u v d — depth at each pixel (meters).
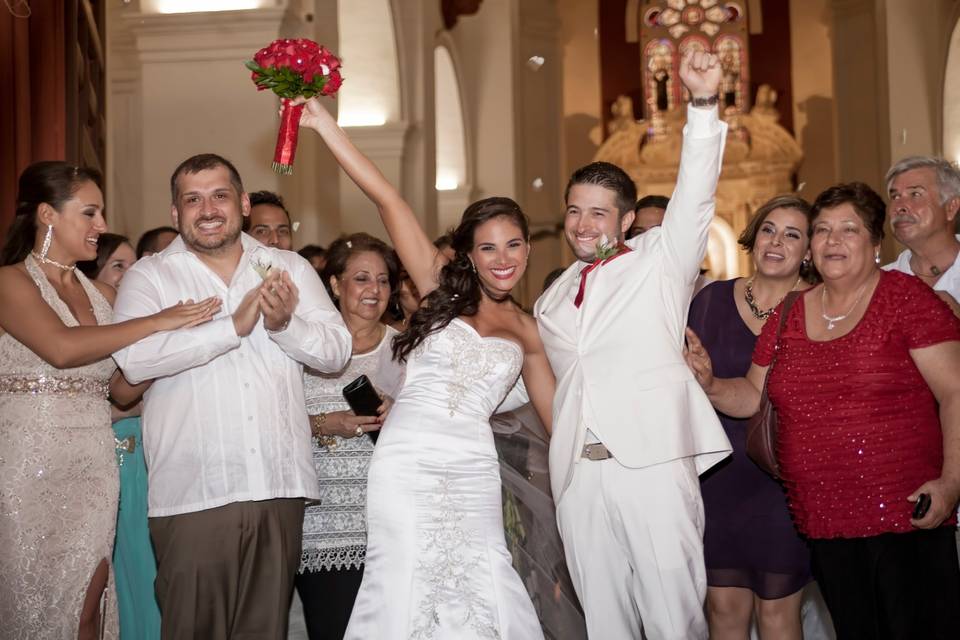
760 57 22.08
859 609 3.51
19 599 3.63
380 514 3.64
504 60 17.30
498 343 3.74
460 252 3.81
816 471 3.52
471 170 17.09
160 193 9.06
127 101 9.73
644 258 3.62
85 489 3.75
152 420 3.74
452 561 3.60
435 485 3.63
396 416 3.72
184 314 3.65
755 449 3.77
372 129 12.98
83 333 3.60
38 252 3.82
